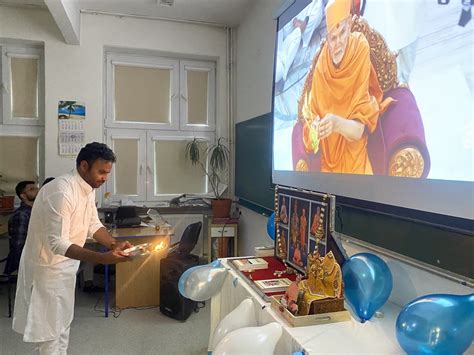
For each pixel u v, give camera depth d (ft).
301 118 7.37
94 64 12.92
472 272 3.76
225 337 4.23
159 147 14.40
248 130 12.04
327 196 5.04
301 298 4.46
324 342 3.89
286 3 8.01
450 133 3.87
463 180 3.73
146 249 6.33
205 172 14.80
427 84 4.17
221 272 6.22
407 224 4.68
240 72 13.38
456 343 3.08
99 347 8.51
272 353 4.15
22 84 13.10
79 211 6.40
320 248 5.16
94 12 12.80
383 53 4.91
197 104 14.74
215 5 12.21
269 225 7.26
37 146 13.33
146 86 14.20
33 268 6.08
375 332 4.14
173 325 9.71
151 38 13.48
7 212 12.29
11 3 12.07
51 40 12.56
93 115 12.97
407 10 4.47
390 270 4.90
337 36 6.04
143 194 14.26
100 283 12.23
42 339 6.09
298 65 7.52
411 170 4.45
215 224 12.82
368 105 5.25
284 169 8.24
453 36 3.81
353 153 5.62
